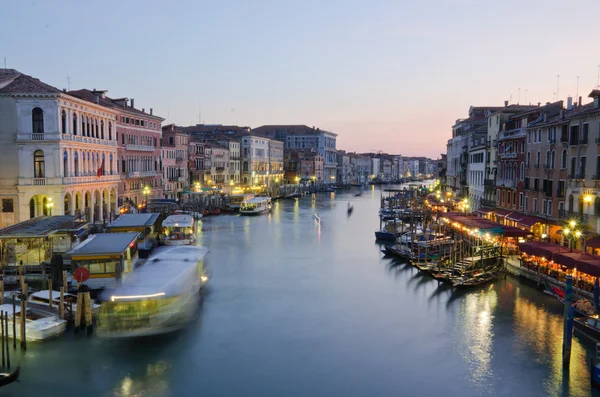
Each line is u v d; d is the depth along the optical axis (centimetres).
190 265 2823
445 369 2152
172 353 2284
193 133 11525
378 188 18300
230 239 5375
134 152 6688
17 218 4394
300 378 2078
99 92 6200
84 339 2348
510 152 5041
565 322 2117
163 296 2420
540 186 4294
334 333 2536
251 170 11725
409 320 2712
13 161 4359
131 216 4653
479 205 6128
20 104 4328
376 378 2078
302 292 3247
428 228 5456
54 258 2878
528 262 3441
